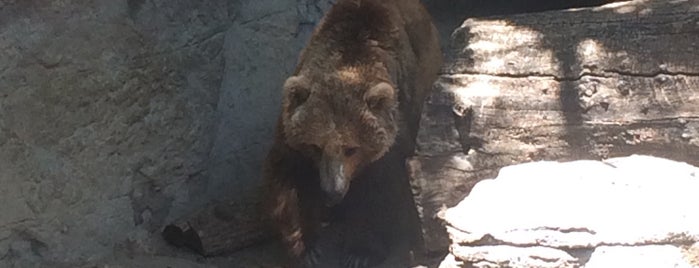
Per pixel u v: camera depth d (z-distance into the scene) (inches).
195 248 247.4
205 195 262.4
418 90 253.6
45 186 227.6
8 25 215.9
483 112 227.3
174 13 247.6
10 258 223.9
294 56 277.6
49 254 230.1
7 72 216.7
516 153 226.2
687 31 224.1
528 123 226.1
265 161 242.8
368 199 247.1
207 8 255.0
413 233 248.7
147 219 250.1
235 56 264.1
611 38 227.1
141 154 245.9
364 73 232.5
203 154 260.2
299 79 227.0
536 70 227.9
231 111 264.8
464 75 231.6
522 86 227.8
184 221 245.0
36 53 220.8
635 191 195.6
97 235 238.5
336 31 238.1
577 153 224.2
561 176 201.9
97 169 237.1
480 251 190.1
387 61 239.6
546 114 225.5
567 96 224.8
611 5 240.2
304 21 279.7
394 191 244.1
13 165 221.3
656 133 219.9
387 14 243.1
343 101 227.5
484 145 226.8
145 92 244.1
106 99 235.9
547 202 193.0
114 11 233.9
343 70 231.6
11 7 216.1
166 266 238.2
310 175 241.8
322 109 226.7
